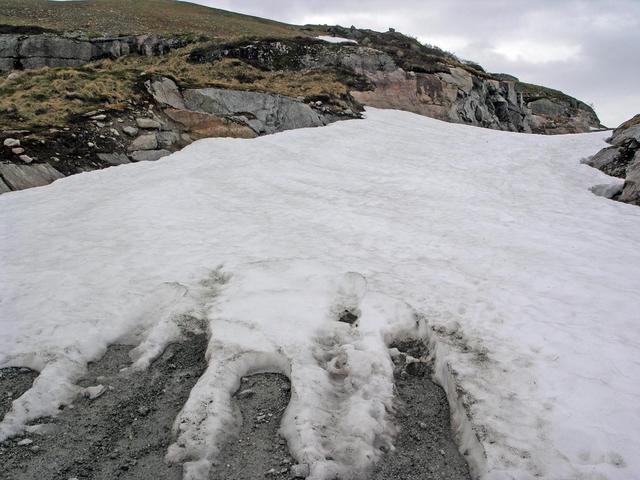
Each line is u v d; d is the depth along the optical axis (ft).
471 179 60.85
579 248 37.40
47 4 164.86
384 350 23.06
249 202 46.60
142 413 19.39
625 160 69.21
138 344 24.14
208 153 63.21
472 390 20.02
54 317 24.63
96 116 61.87
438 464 17.37
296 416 18.45
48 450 17.28
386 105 109.81
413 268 32.53
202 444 17.21
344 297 28.17
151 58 113.70
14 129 54.75
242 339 23.06
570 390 19.63
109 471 16.49
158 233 36.94
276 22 221.05
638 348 22.71
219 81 83.87
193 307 26.30
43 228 38.01
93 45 114.52
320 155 66.95
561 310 26.55
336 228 40.65
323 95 93.97
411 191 53.93
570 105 212.84
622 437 17.03
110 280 28.89
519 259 34.60
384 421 18.86
